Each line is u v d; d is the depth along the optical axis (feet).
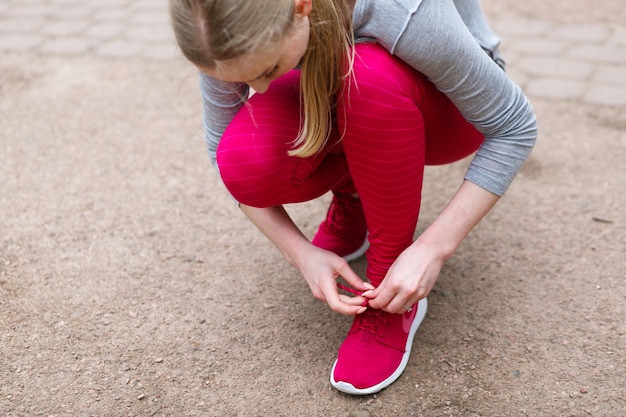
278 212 5.00
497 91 4.33
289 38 3.65
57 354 5.38
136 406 4.93
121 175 7.58
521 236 6.47
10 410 4.90
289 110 4.48
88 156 7.92
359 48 4.20
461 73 4.20
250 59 3.59
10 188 7.39
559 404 4.80
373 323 5.07
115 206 7.10
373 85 4.14
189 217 6.93
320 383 5.09
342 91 4.20
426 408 4.83
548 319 5.53
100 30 10.71
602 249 6.24
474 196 4.57
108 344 5.47
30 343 5.48
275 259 6.35
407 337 5.19
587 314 5.55
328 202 7.11
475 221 4.62
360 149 4.37
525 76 9.07
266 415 4.83
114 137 8.27
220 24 3.47
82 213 7.00
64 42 10.40
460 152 5.31
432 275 4.56
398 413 4.80
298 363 5.26
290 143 4.45
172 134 8.31
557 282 5.90
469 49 4.17
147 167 7.72
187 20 3.53
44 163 7.80
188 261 6.35
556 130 8.04
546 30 10.21
